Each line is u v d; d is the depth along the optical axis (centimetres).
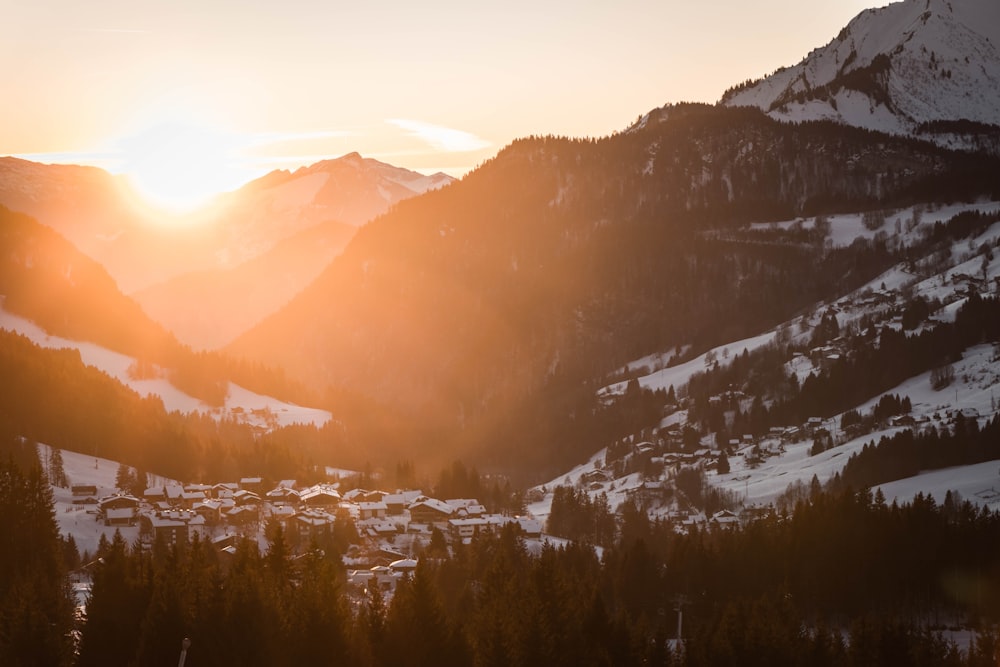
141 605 12250
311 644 11438
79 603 14325
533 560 18725
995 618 18775
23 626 11288
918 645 15350
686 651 14688
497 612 13012
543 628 12506
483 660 11900
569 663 12744
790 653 14675
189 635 11094
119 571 12425
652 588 18612
